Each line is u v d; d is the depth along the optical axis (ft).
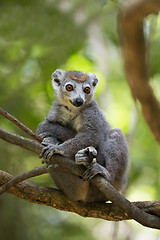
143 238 41.47
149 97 10.02
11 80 40.96
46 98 39.88
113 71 49.42
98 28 44.24
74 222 43.34
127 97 48.60
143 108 10.23
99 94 44.06
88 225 44.06
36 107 39.27
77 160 21.67
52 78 31.48
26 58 41.57
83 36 43.55
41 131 27.63
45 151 21.02
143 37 8.80
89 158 21.63
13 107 38.78
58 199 22.84
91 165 21.35
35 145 20.74
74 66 45.39
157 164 45.42
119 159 24.81
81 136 25.48
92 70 45.98
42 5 43.29
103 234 43.29
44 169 20.03
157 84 39.45
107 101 44.98
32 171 19.98
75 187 23.06
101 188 19.84
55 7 43.29
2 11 42.55
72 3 43.65
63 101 28.55
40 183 36.81
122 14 8.82
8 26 41.60
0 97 39.27
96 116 27.20
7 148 36.81
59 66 41.91
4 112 19.94
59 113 28.66
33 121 37.86
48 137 25.91
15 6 43.78
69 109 28.09
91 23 43.73
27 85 40.86
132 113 43.52
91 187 23.58
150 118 10.35
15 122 20.07
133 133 40.06
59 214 43.01
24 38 41.57
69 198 23.07
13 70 41.45
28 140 20.66
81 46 44.34
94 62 46.16
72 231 41.73
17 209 40.04
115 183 25.22
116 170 24.63
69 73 30.07
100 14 42.55
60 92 29.22
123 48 9.18
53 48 41.88
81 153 21.98
